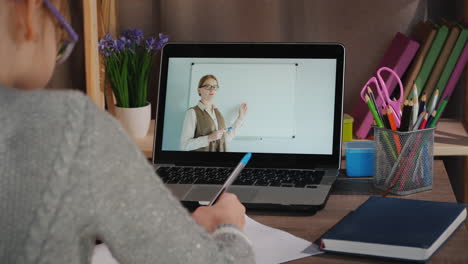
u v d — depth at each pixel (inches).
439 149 56.1
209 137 53.8
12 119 21.9
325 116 52.3
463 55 61.0
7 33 23.8
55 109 22.2
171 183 49.5
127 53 61.7
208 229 30.8
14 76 24.4
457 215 40.8
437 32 60.7
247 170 52.0
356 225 39.4
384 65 64.3
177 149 54.2
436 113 49.2
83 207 21.6
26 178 21.3
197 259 23.2
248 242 28.4
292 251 38.0
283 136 52.7
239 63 54.1
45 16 24.8
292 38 69.7
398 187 47.4
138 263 22.5
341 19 68.9
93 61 58.6
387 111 48.6
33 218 21.2
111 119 23.4
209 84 54.3
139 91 62.0
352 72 70.0
